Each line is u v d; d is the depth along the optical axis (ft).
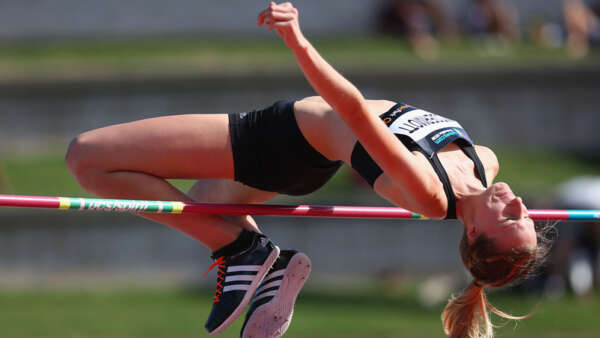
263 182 42.63
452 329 42.06
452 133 40.70
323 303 113.19
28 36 162.71
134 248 127.65
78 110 143.95
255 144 41.63
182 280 125.70
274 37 171.32
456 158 40.75
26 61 151.64
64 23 164.25
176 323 102.01
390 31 172.04
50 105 143.13
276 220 129.39
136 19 167.02
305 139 41.60
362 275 130.21
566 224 116.78
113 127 41.70
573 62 157.58
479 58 160.56
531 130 155.02
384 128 35.94
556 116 155.43
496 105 154.10
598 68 155.02
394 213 44.06
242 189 45.01
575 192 119.75
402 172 36.52
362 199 128.36
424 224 133.08
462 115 153.38
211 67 149.18
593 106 155.94
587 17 174.19
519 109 154.71
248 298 42.39
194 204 40.57
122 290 119.44
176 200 41.60
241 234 42.60
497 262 38.45
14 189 125.80
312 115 41.29
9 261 124.57
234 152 41.50
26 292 117.39
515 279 39.24
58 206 38.68
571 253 115.55
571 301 114.11
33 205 38.29
